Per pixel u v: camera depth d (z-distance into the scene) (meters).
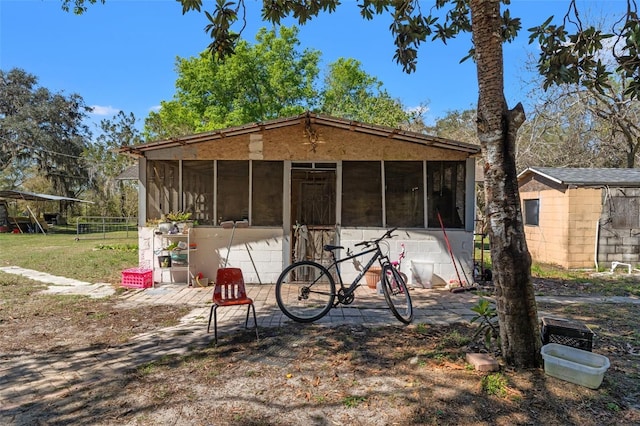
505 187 2.91
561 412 2.41
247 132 6.49
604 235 8.85
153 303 5.31
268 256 6.60
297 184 6.77
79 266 8.45
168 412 2.43
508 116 2.85
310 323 4.37
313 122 6.33
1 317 4.63
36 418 2.37
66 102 26.66
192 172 6.62
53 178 25.48
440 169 6.54
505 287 2.97
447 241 6.52
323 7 4.56
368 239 6.58
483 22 2.89
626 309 5.10
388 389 2.72
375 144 6.54
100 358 3.33
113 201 26.44
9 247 12.26
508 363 3.02
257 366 3.14
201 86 19.19
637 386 2.76
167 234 6.25
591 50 4.18
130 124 29.78
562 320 3.46
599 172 9.82
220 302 3.68
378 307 5.11
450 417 2.36
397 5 4.72
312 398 2.61
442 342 3.64
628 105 11.66
